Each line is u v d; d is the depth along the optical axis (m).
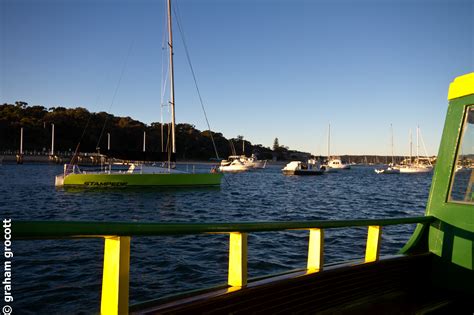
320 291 3.47
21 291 7.06
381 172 95.31
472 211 4.23
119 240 2.17
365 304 3.81
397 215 21.27
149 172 30.42
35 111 124.62
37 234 1.80
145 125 135.25
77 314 6.11
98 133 116.38
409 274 4.32
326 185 49.66
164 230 2.32
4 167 77.38
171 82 32.44
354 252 10.92
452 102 4.64
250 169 96.81
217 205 23.62
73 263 8.95
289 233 13.05
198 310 2.57
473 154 4.36
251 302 2.90
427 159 96.31
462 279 4.21
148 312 2.35
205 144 154.25
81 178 29.02
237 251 2.95
